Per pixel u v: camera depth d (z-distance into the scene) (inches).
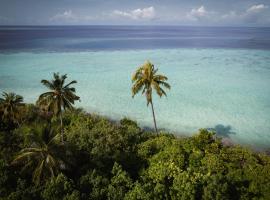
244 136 1973.4
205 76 3582.7
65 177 983.0
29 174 1095.0
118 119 2267.5
